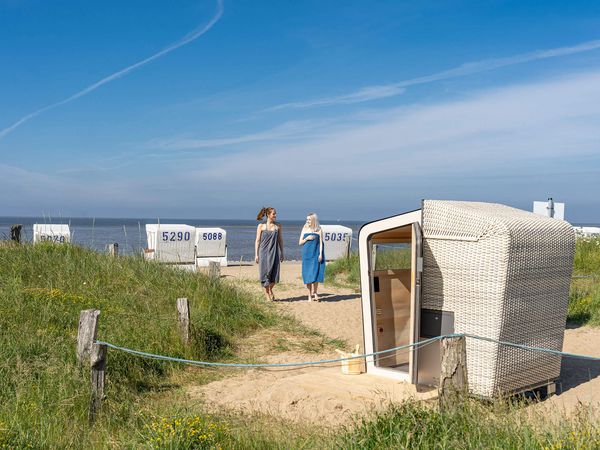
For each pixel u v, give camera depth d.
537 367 7.07
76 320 9.20
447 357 5.66
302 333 11.03
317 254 13.99
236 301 12.10
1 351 7.38
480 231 6.64
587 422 5.12
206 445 5.24
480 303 6.64
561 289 7.38
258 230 13.93
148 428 5.49
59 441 5.50
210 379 8.19
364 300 7.82
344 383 7.34
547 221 7.30
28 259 11.98
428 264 7.04
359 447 4.99
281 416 6.51
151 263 13.02
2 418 5.73
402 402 5.90
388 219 7.51
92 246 13.91
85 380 6.75
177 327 9.30
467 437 4.88
